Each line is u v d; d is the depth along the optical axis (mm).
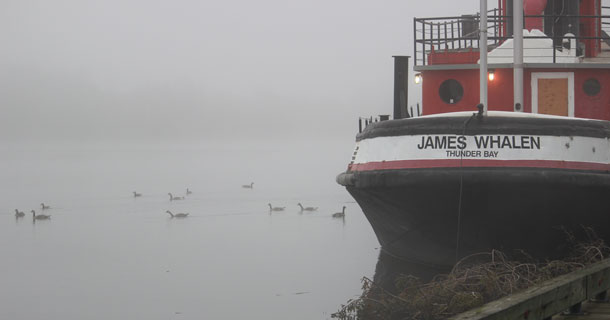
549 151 16719
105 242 35312
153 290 22391
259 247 31094
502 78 20781
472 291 14766
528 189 16562
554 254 17797
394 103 22094
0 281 24859
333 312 17859
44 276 25875
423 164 17234
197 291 21750
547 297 11203
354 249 29031
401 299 15836
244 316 18141
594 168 16844
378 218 19672
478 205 17031
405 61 22062
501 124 16844
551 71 20391
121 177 94812
